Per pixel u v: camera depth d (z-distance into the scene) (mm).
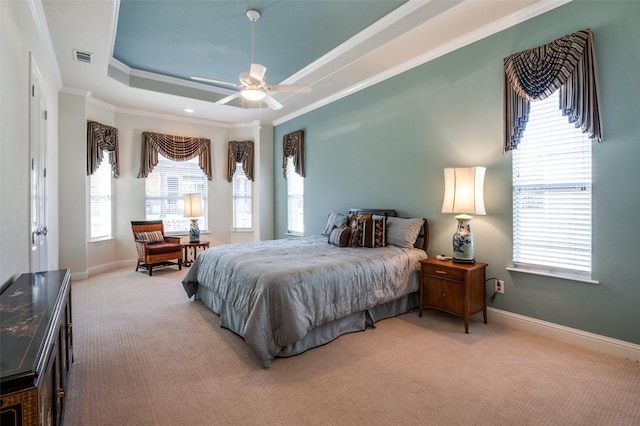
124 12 3273
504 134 3012
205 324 3156
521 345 2658
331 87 4789
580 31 2549
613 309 2469
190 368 2318
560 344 2670
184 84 5215
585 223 2639
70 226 4758
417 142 3883
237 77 4984
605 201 2496
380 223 3791
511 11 2914
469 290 2926
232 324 2955
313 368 2324
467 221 3135
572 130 2693
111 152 5574
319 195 5508
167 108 5836
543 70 2727
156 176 6273
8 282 1961
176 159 6363
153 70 4766
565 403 1897
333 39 3826
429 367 2322
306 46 3984
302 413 1825
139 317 3338
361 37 3715
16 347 1088
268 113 6188
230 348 2643
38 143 2924
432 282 3205
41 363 1002
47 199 3576
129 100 5375
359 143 4691
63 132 4684
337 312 2746
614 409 1840
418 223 3707
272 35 3730
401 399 1948
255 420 1768
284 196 6504
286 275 2566
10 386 901
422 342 2738
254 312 2404
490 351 2559
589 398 1943
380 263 3156
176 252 5492
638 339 2365
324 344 2713
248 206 7086
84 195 4879
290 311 2451
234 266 3008
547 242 2859
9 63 2002
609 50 2451
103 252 5523
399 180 4113
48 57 3529
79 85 4648
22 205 2309
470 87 3336
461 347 2635
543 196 2875
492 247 3176
